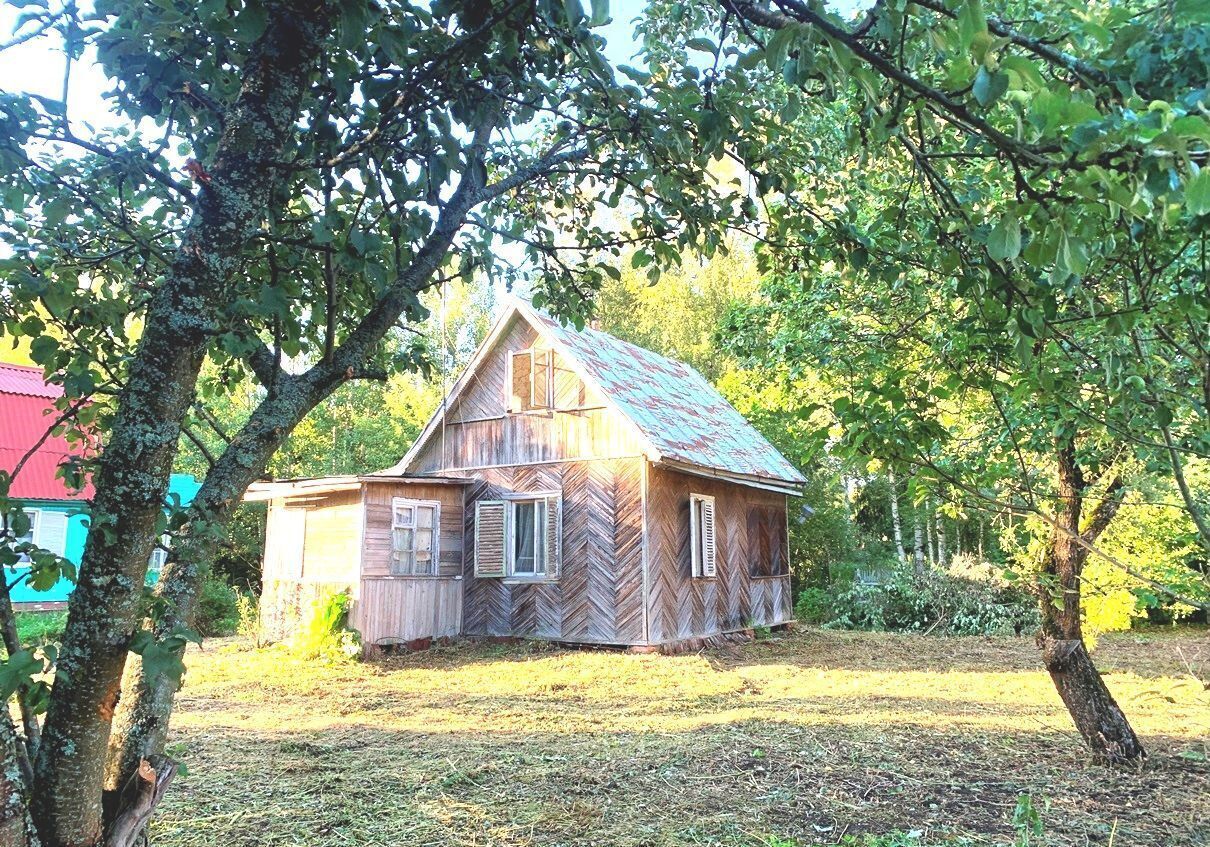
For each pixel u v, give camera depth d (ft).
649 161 10.88
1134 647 45.57
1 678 4.76
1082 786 17.44
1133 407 9.70
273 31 6.46
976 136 7.34
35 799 5.16
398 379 95.86
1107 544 26.37
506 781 18.17
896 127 7.08
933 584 56.85
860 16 7.63
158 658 5.21
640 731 23.57
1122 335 9.06
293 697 30.12
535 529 45.01
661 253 11.95
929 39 5.49
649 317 93.45
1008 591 55.26
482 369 48.57
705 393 59.93
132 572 5.45
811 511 65.10
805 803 16.49
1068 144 4.66
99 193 8.89
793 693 30.81
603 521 42.47
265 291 6.56
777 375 27.25
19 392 59.57
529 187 13.03
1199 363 8.27
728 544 49.57
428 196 8.75
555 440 44.96
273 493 44.21
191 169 5.98
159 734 6.23
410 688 32.12
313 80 7.88
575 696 30.14
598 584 42.11
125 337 8.95
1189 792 16.94
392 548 42.73
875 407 10.43
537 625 43.73
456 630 45.73
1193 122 3.93
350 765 19.53
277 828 14.96
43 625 40.01
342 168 8.11
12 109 6.91
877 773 18.66
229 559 65.57
